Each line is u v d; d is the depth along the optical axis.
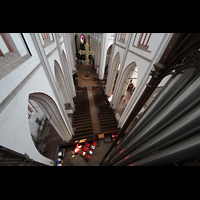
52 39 5.86
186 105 1.29
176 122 1.44
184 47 1.10
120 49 9.35
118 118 11.41
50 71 4.60
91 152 8.22
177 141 1.51
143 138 2.18
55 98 5.42
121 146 3.58
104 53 17.28
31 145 3.37
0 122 1.84
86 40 26.08
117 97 10.94
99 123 10.57
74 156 8.27
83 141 8.70
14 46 2.48
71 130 8.45
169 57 1.29
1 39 2.20
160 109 1.77
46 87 4.23
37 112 8.77
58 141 8.51
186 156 1.26
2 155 1.93
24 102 2.68
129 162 2.99
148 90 1.87
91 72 22.06
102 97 14.41
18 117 2.46
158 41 4.78
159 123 1.72
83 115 11.28
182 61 1.26
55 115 5.73
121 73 9.30
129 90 16.44
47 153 7.84
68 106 10.62
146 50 5.68
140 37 6.27
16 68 2.32
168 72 1.38
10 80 2.10
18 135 2.52
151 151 2.05
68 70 11.16
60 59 7.77
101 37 16.66
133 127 2.66
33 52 3.26
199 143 1.06
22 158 2.74
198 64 0.98
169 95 1.56
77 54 27.47
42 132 8.97
